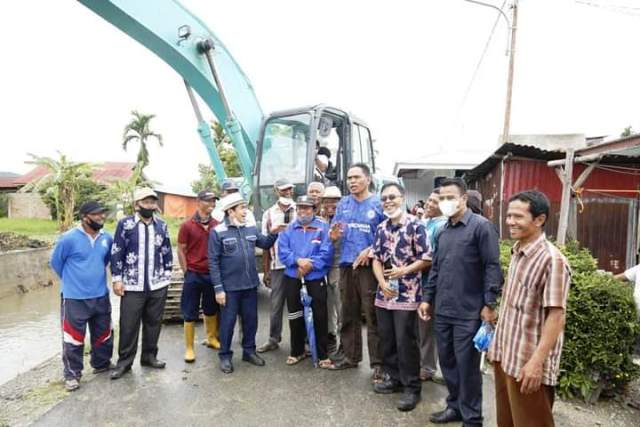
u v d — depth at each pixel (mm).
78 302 3840
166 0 5012
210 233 4098
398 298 3324
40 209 24484
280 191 4840
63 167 16672
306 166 5215
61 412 3316
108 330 4137
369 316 3750
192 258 4371
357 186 3852
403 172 14938
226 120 5738
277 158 5633
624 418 3193
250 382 3811
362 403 3400
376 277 3531
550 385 2170
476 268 2869
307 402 3422
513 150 8188
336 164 5930
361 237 3816
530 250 2215
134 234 4047
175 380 3883
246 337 4254
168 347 4777
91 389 3727
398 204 3365
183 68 5328
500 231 8992
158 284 4168
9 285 10555
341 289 3998
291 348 4230
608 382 3432
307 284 4094
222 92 5500
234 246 4094
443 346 3037
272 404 3393
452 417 3074
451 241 2955
